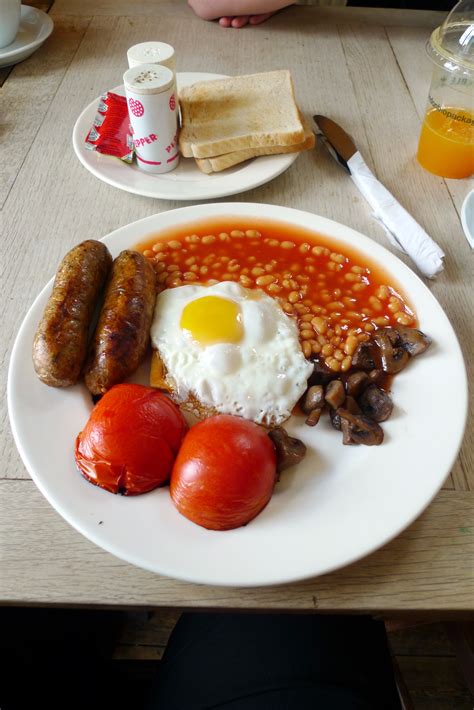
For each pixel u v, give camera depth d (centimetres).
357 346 40
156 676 42
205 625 43
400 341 39
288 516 32
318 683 38
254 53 65
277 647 40
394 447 35
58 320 35
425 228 48
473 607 31
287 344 39
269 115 53
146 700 41
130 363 36
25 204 49
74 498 32
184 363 38
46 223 48
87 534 30
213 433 32
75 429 35
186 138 51
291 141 50
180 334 39
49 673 41
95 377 35
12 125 56
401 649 55
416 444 35
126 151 51
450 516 34
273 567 30
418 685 53
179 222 47
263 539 31
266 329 40
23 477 34
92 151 51
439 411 36
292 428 37
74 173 52
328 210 50
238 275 44
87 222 48
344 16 71
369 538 31
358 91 61
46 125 56
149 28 69
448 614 32
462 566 32
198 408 37
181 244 46
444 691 53
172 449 33
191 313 39
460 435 35
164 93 46
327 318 42
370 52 66
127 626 54
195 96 55
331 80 62
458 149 49
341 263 45
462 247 47
